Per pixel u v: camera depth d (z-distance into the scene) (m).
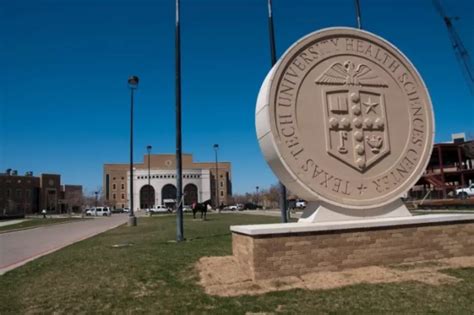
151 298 7.02
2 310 6.67
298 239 8.18
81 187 136.25
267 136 9.45
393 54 10.66
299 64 9.74
